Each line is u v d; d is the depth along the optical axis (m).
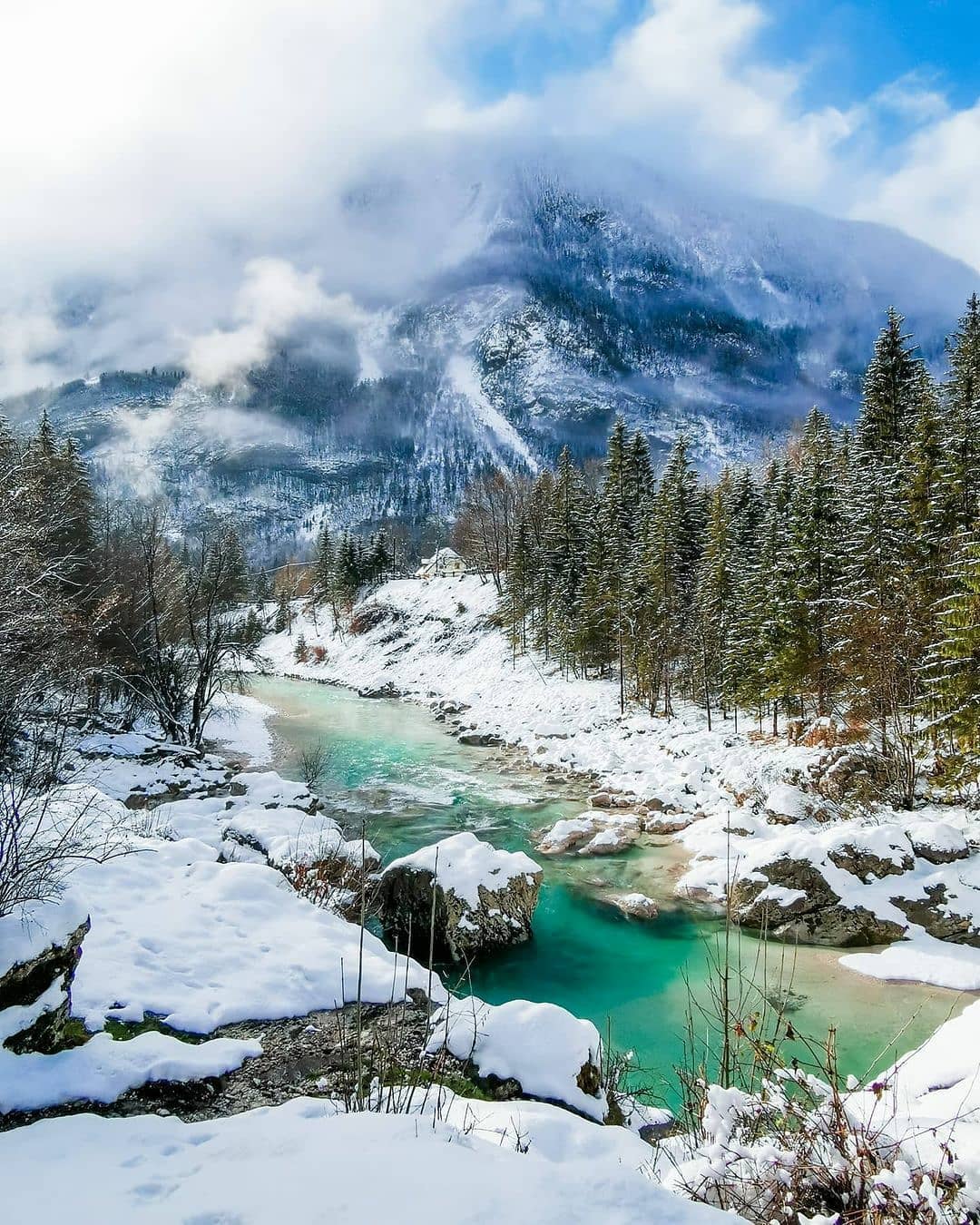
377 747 34.88
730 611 36.81
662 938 14.15
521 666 50.53
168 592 26.81
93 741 21.42
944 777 17.38
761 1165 4.13
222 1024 6.78
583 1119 5.51
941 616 17.67
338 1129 3.85
